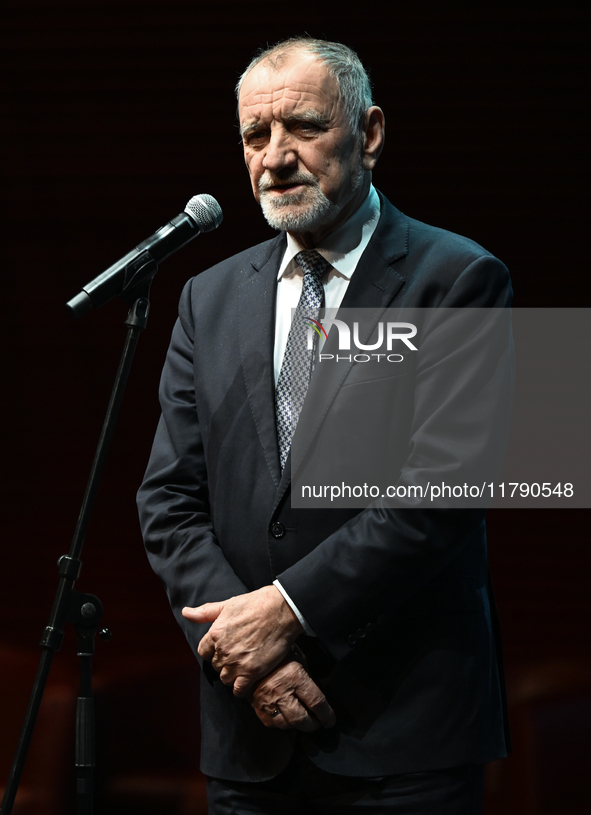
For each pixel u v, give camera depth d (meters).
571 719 10.21
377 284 6.29
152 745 10.52
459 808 5.73
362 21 14.13
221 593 6.05
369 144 6.59
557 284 14.50
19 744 5.45
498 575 14.86
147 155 14.66
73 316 5.80
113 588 15.02
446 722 5.77
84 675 5.71
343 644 5.66
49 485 15.20
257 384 6.38
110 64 14.46
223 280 7.11
